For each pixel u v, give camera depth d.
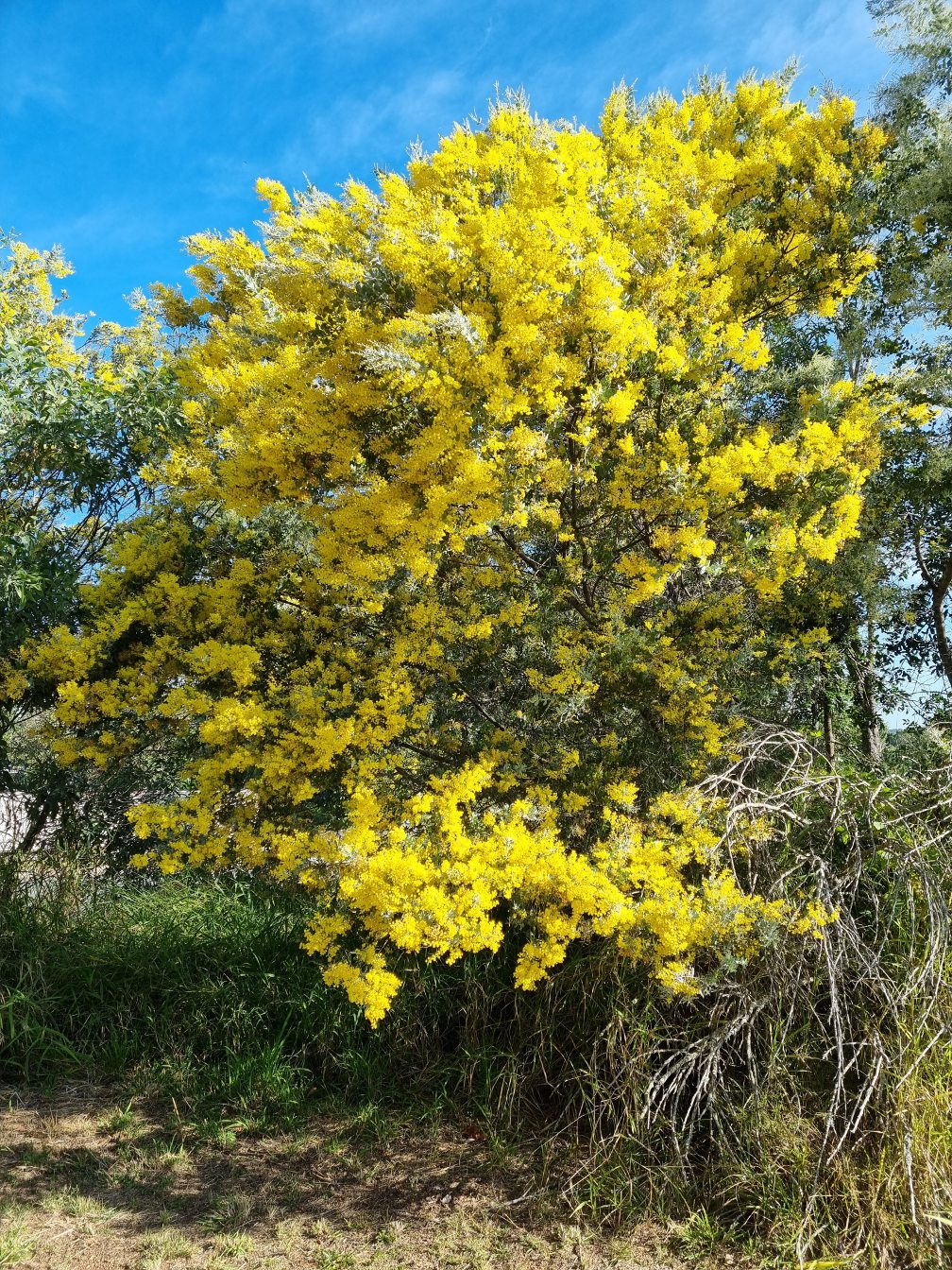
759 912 2.53
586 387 2.92
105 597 3.90
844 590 4.37
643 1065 2.65
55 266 6.93
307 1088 3.16
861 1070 2.58
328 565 3.21
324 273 2.78
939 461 4.52
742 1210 2.43
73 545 4.93
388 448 2.74
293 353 2.88
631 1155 2.57
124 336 6.18
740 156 4.83
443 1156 2.80
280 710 3.32
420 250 2.58
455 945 2.49
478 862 2.50
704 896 2.64
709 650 3.63
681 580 3.88
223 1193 2.62
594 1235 2.44
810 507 3.25
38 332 5.84
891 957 2.72
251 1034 3.31
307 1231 2.47
